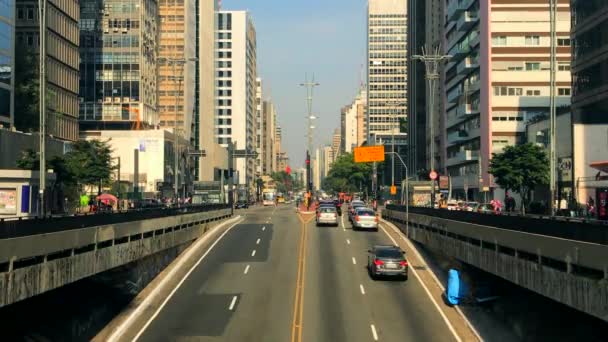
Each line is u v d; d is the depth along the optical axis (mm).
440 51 124375
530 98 90812
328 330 26797
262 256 43938
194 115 160125
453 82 113375
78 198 66250
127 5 120688
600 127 61469
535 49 90938
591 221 21328
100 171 73438
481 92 94750
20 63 76250
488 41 91312
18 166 56594
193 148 148125
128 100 120125
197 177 160250
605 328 19844
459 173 109875
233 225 62594
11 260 19906
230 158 116125
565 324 22406
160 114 144375
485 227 30281
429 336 26203
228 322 28031
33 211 45594
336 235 54219
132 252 32812
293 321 28188
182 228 46469
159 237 38812
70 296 25609
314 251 45844
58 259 23375
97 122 119625
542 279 22891
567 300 20688
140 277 34625
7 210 44031
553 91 34281
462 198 107375
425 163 141250
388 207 68000
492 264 28938
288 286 35062
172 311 30109
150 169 111312
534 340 24562
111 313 29531
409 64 161000
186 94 145875
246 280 36562
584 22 64125
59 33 88562
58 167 58938
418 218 48500
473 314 29734
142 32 122562
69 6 92688
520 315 26438
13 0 68562
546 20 90812
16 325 21422
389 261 36250
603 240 18656
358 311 30031
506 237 27156
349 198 149250
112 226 29938
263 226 61375
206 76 169625
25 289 20594
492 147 90812
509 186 65312
